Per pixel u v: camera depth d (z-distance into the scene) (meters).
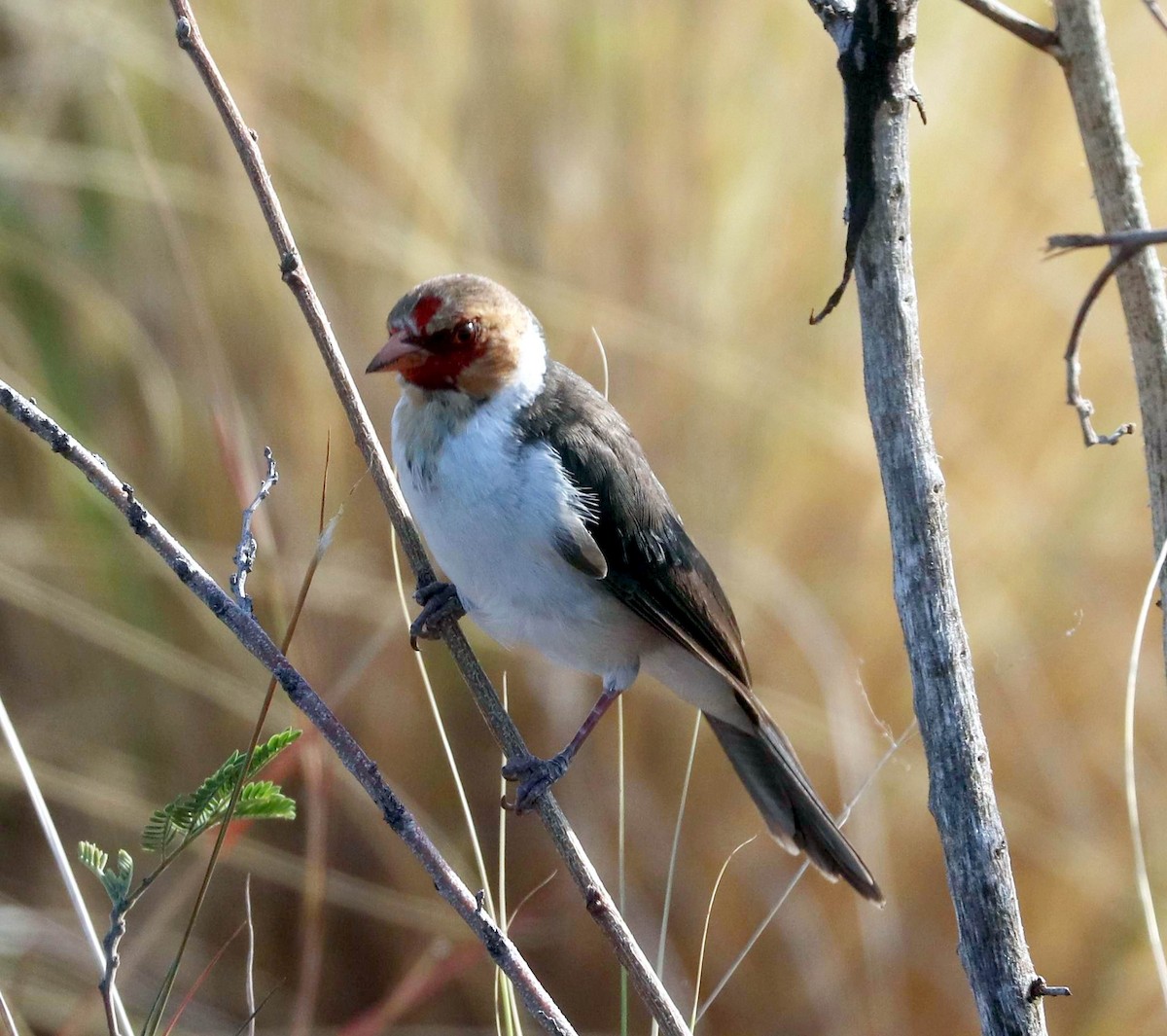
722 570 10.33
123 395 10.73
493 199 11.14
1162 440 5.04
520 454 7.69
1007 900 4.78
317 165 11.03
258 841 9.68
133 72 10.98
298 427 10.63
